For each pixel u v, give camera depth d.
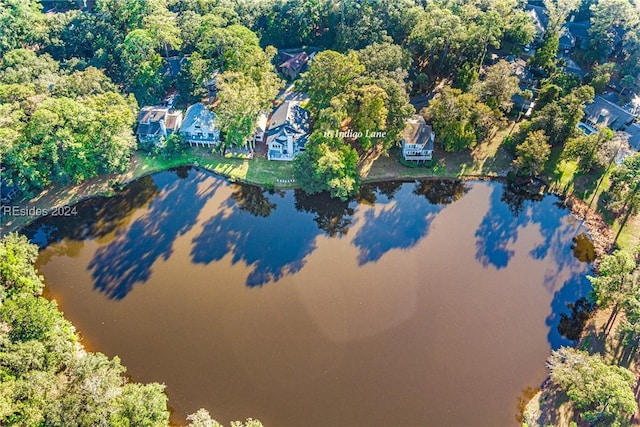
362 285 71.56
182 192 86.38
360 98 82.50
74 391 51.00
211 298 69.44
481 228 80.75
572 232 79.81
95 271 72.94
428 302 69.31
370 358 62.44
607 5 111.06
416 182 88.56
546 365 60.81
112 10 107.81
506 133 96.94
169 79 103.38
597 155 83.50
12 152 74.81
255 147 94.25
